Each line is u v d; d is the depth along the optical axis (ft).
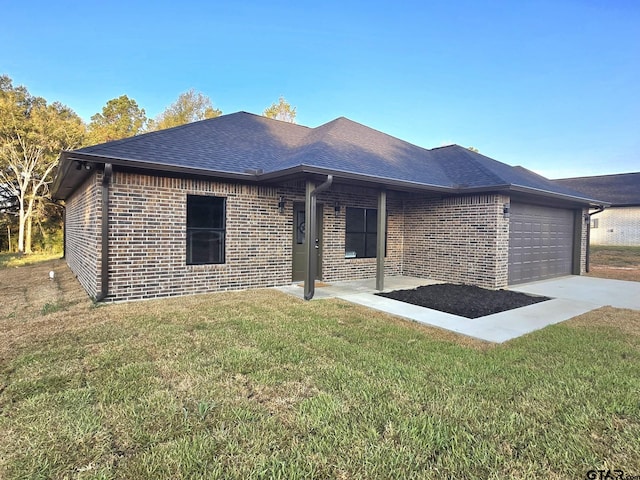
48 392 10.84
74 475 7.32
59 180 30.81
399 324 19.43
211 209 27.45
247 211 28.86
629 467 7.72
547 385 11.71
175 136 29.91
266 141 35.14
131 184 23.91
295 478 7.30
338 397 10.75
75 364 13.03
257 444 8.38
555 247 40.45
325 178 25.49
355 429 9.02
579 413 9.91
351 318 20.35
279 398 10.68
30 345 15.03
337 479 7.30
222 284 27.91
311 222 25.31
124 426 9.06
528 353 14.98
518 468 7.66
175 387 11.29
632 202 85.15
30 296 26.27
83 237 30.68
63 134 71.26
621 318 21.42
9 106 66.69
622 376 12.53
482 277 32.58
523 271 35.35
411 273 39.40
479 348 15.67
